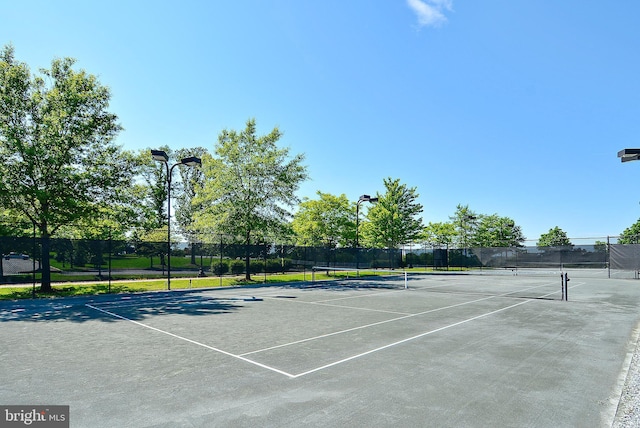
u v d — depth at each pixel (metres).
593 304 16.77
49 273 21.45
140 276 25.75
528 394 5.97
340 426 4.83
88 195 22.89
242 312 14.47
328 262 36.22
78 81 22.88
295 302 17.59
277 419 5.04
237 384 6.39
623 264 33.56
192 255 28.41
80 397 5.82
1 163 20.45
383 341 9.55
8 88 21.17
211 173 29.14
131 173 24.67
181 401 5.65
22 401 5.67
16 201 21.09
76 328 11.34
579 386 6.34
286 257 32.88
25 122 22.00
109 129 23.78
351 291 22.91
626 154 11.72
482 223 59.50
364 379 6.66
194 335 10.29
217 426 4.82
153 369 7.22
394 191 50.41
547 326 11.59
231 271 32.06
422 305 16.50
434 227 54.84
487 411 5.32
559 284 27.56
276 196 29.53
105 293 20.84
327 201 37.00
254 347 8.94
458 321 12.47
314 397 5.82
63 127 22.22
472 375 6.89
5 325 11.89
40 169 21.25
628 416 5.13
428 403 5.59
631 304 16.72
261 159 28.48
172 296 20.19
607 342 9.49
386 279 33.22
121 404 5.54
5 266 19.80
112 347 8.96
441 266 47.41
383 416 5.14
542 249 43.50
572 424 4.93
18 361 7.78
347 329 11.10
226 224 27.64
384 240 46.88
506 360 7.86
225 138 30.00
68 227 24.50
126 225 24.98
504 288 24.86
